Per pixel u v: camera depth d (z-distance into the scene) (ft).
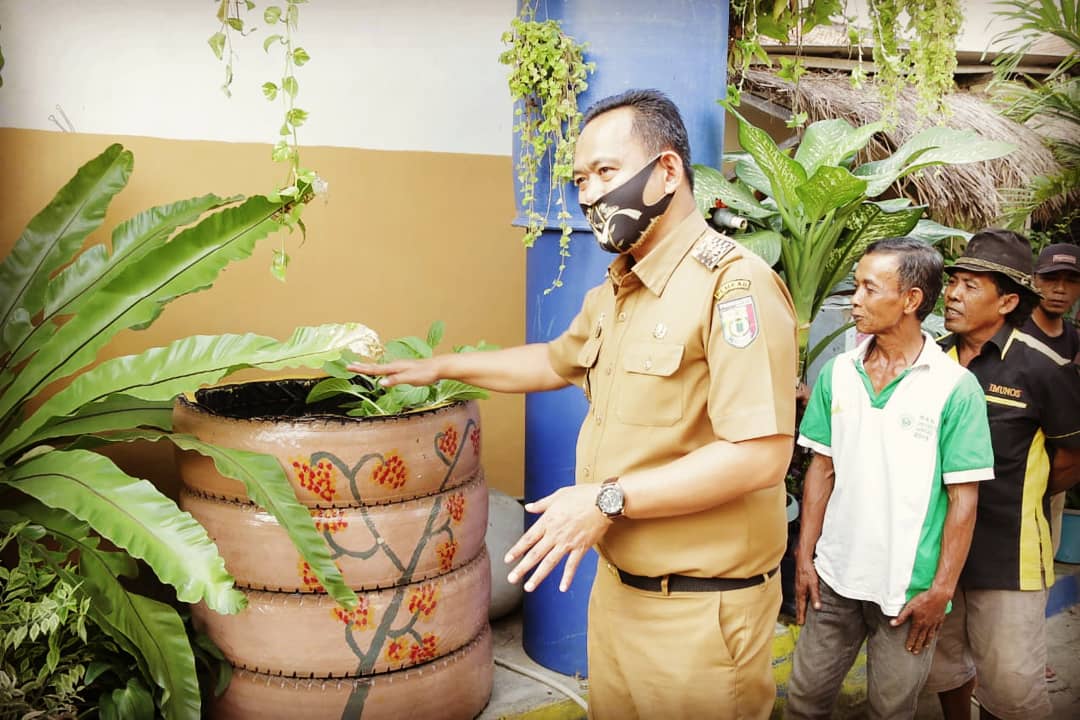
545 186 8.46
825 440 7.70
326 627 7.22
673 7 8.31
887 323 7.09
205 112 9.41
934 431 7.03
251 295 9.82
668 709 5.90
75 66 8.86
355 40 10.02
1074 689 10.63
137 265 7.50
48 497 6.84
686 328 5.57
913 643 7.24
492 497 10.41
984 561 7.82
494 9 10.70
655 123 5.61
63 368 7.47
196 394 8.18
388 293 10.55
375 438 7.18
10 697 6.48
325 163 10.02
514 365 7.02
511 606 10.18
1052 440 7.81
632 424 5.76
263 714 7.36
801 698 7.91
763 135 9.06
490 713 8.38
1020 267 7.73
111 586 7.06
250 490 6.81
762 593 5.89
